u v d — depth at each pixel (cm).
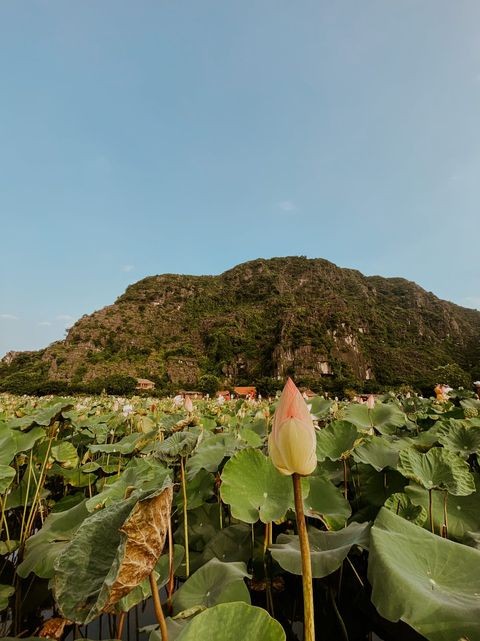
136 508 98
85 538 117
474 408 536
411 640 220
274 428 107
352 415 509
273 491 252
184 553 252
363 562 279
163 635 115
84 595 100
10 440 325
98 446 414
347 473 365
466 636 123
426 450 311
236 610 101
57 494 537
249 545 281
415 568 164
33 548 284
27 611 297
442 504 283
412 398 824
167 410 921
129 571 96
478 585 155
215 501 405
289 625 259
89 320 10394
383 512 204
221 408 960
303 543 99
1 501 360
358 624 249
